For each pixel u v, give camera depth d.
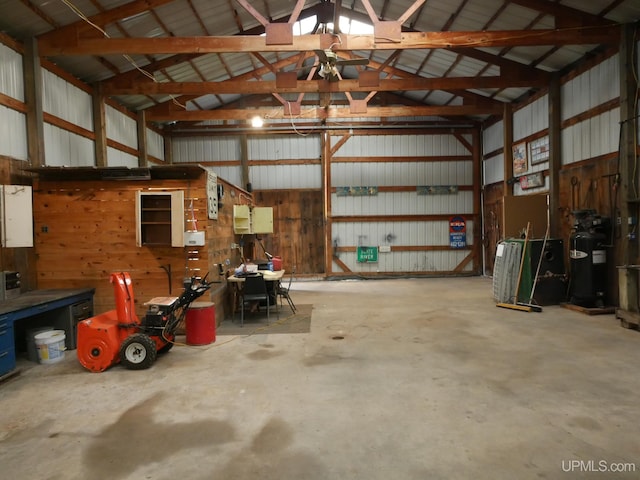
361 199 10.11
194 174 4.85
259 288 5.28
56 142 5.53
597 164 5.83
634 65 5.09
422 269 10.17
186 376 3.42
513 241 6.39
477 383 3.16
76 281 4.83
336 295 7.60
